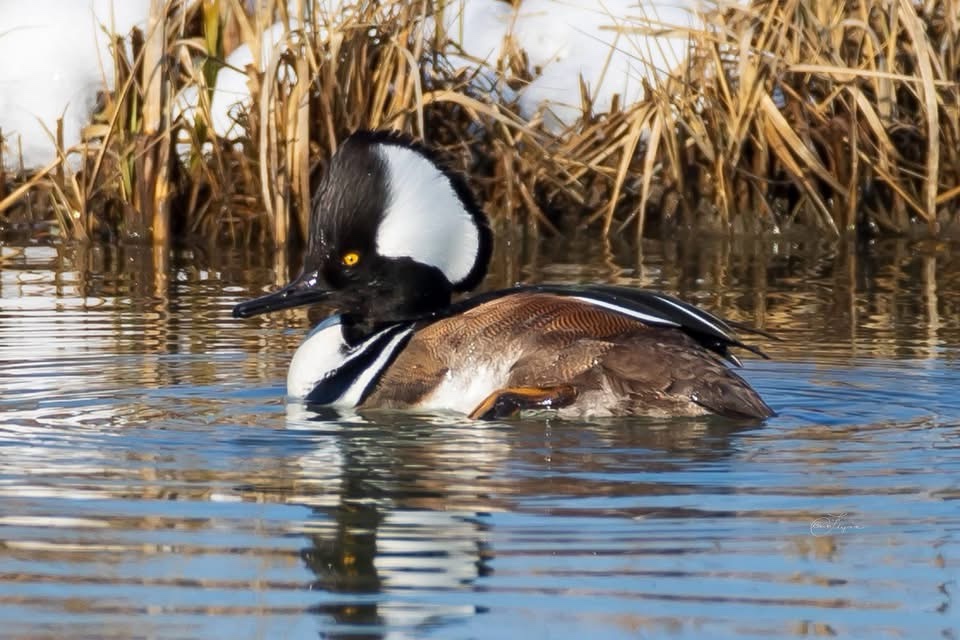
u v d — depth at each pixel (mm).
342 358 10797
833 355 12094
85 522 7707
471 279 11180
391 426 9867
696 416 9859
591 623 6453
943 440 9375
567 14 20844
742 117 18719
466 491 8273
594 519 7738
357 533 7539
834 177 18984
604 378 9984
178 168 18859
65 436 9508
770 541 7422
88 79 19859
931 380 11164
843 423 9812
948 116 19031
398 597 6738
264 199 17672
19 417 10008
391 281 11008
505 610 6582
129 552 7273
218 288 15289
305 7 18391
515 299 10602
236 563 7141
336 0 19766
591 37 19781
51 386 10969
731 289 15273
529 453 9070
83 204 18359
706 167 19359
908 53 19234
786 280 15867
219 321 13664
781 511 7863
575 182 19469
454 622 6461
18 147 19250
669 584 6879
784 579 6938
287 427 9867
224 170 18531
